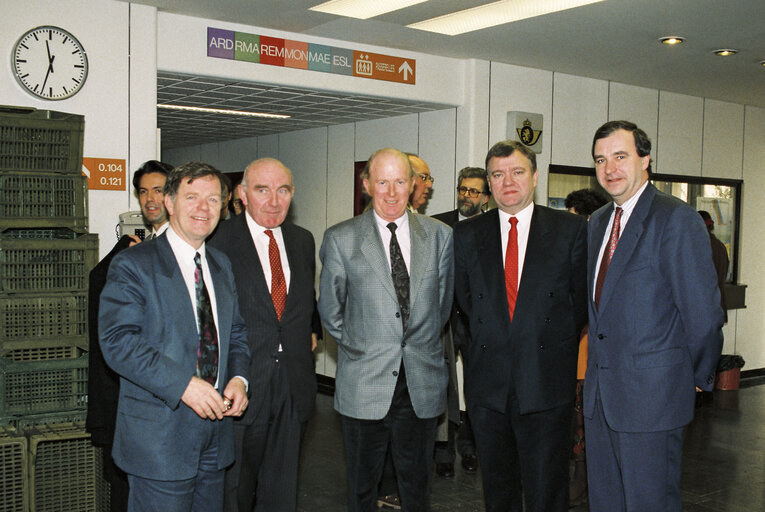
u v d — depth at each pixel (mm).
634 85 7352
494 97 6387
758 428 6012
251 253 2986
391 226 2951
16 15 4352
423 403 2891
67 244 3582
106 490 3502
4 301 3459
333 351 7492
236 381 2559
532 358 2824
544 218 2951
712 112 8109
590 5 4578
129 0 4664
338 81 5668
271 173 2990
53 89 4484
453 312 3602
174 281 2414
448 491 4316
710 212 8219
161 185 3309
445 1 4543
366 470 2943
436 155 6602
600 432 2799
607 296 2707
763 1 4434
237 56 5199
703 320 2535
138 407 2365
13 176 3592
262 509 2996
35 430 3436
